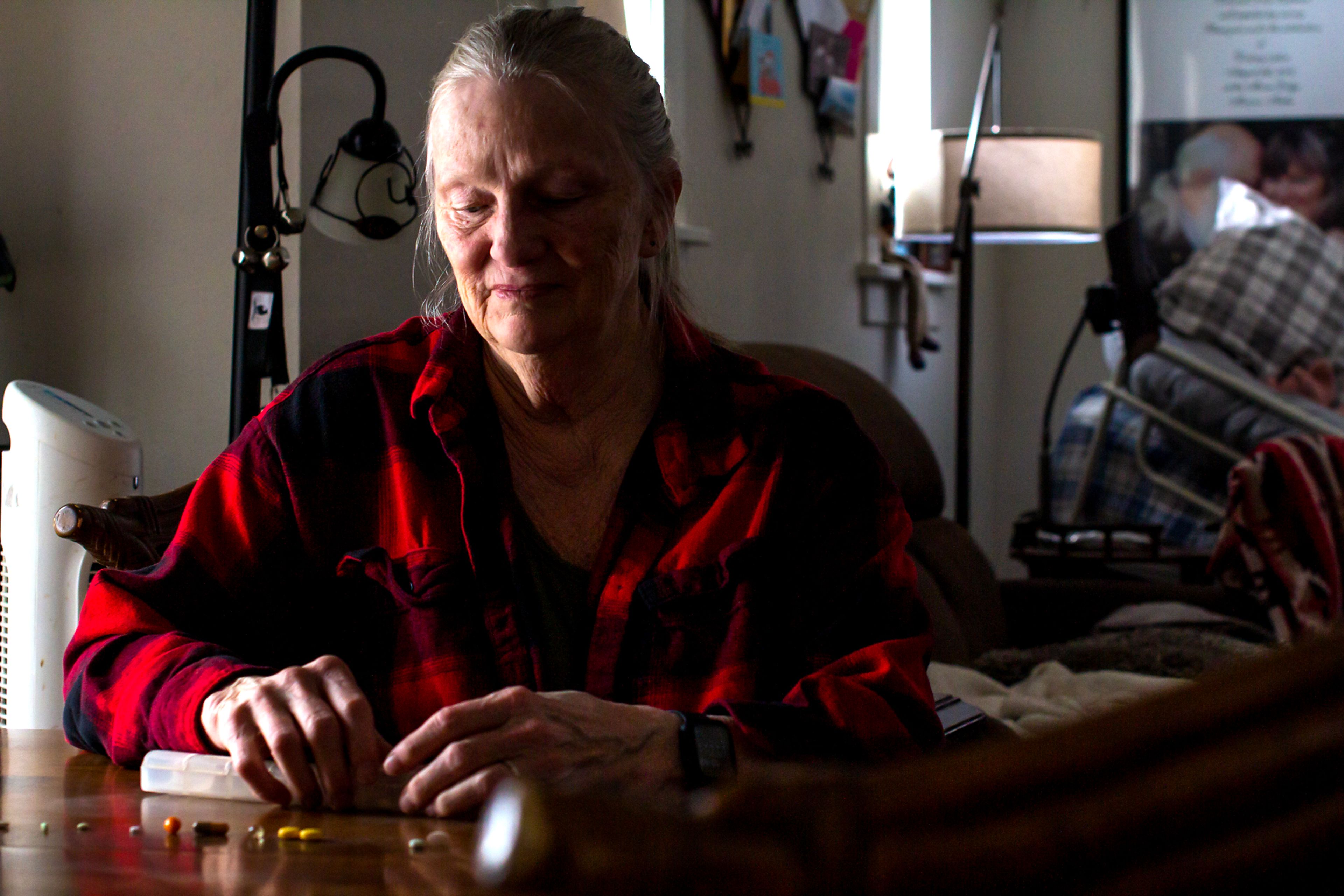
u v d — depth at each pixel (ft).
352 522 3.48
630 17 8.07
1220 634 8.08
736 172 9.66
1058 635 9.27
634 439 3.52
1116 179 15.85
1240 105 15.40
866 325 12.34
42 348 6.56
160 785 2.63
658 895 0.82
